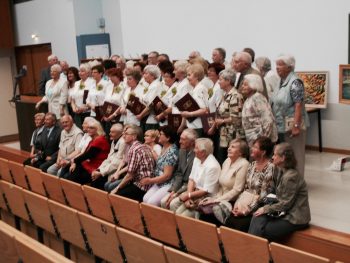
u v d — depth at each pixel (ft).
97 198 14.85
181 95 16.11
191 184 14.02
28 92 41.78
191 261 9.62
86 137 19.39
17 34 41.22
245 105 13.64
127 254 11.57
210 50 25.71
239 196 13.03
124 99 18.98
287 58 14.16
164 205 14.47
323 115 21.36
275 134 13.65
